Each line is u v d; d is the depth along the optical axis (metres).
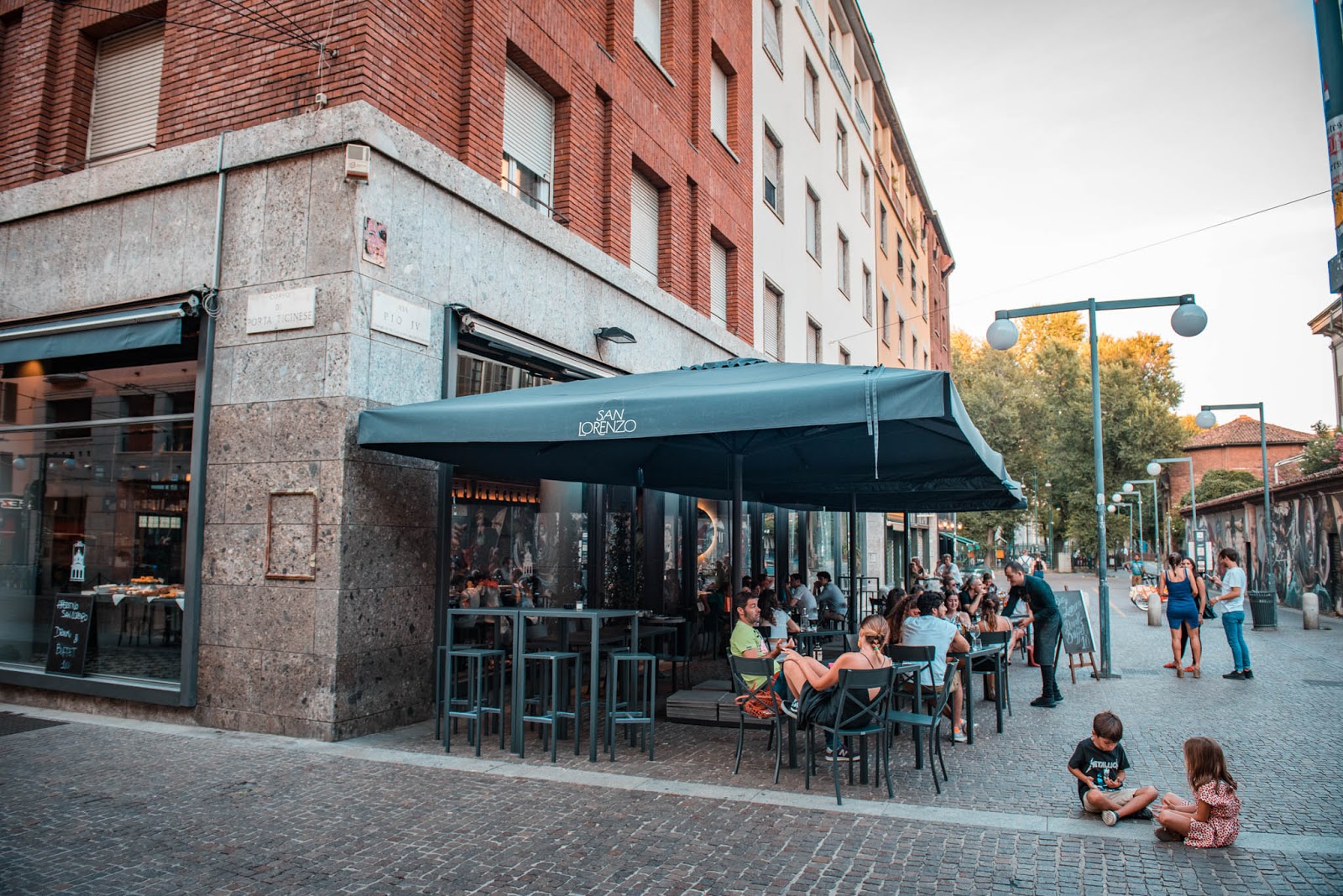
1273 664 13.80
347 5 8.09
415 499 8.30
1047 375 60.62
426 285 8.56
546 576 10.84
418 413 7.15
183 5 9.00
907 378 5.36
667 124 14.55
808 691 6.19
